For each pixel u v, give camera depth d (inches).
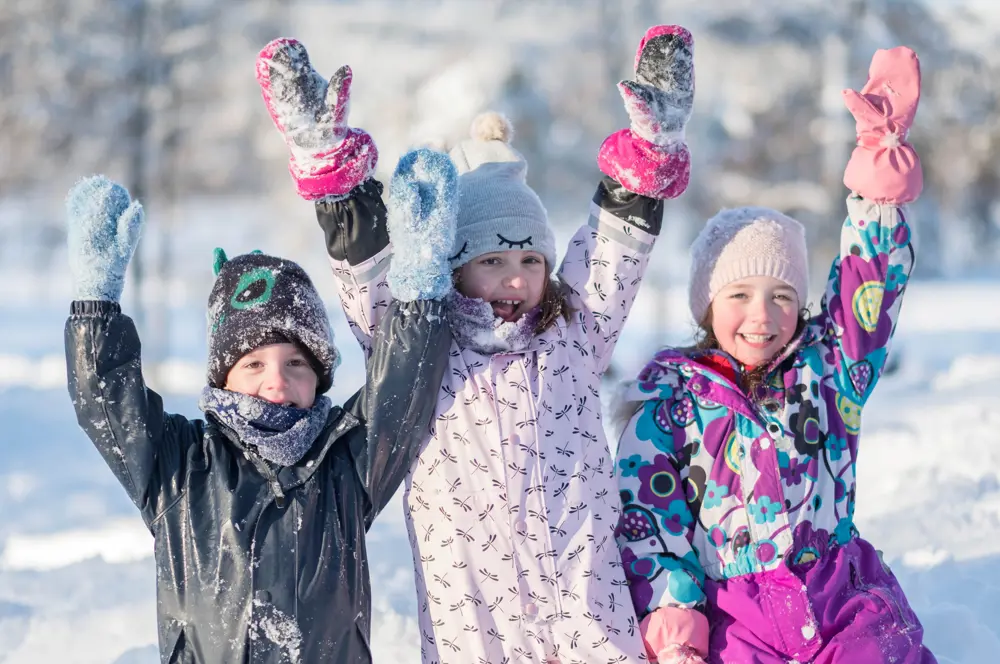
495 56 933.8
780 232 127.0
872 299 127.0
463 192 124.6
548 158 967.6
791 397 124.5
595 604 114.6
